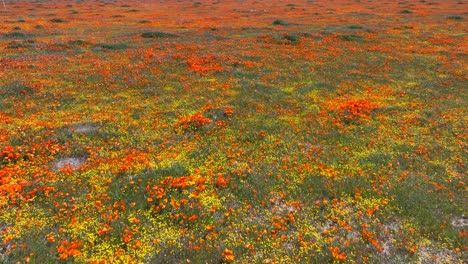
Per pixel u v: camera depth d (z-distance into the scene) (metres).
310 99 18.59
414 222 9.39
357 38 34.97
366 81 21.88
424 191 10.62
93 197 10.02
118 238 8.63
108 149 12.89
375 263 8.06
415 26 43.19
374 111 16.94
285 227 9.14
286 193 10.57
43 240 8.39
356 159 12.57
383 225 9.35
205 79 21.53
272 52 28.89
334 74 23.22
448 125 15.42
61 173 11.12
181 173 11.45
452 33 39.06
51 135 13.59
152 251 8.28
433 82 21.83
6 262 7.62
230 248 8.41
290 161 12.34
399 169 11.92
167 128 14.77
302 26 43.19
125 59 25.67
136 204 9.89
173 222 9.31
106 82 20.12
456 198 10.34
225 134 14.39
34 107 16.41
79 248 8.24
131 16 53.09
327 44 32.28
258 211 9.77
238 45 31.39
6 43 30.17
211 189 10.65
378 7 64.31
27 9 60.72
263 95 18.92
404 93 19.66
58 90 18.70
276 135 14.34
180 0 84.50
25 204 9.59
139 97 18.30
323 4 70.88
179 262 7.98
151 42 32.38
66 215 9.31
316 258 8.14
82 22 45.81
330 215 9.67
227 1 80.69
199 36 35.72
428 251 8.47
